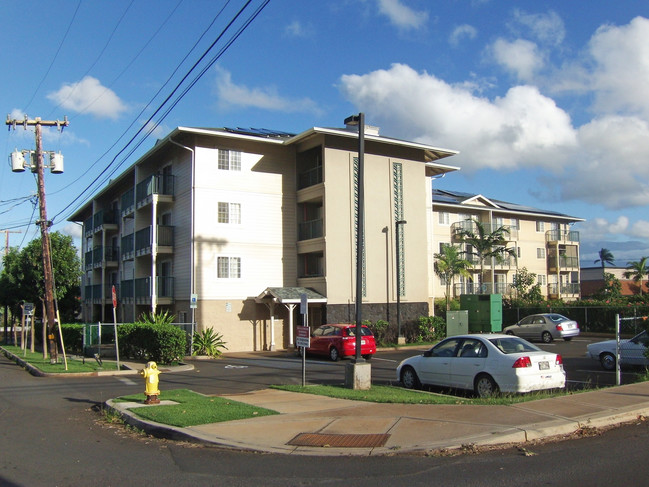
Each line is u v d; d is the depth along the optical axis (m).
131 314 35.94
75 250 35.47
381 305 31.11
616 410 9.47
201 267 29.27
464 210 48.34
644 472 6.55
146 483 6.63
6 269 38.69
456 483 6.31
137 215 35.22
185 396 12.62
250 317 30.28
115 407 11.26
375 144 31.83
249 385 16.14
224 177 30.30
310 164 32.84
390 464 7.13
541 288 52.50
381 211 31.61
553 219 54.53
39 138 24.23
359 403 11.02
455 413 9.53
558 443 7.95
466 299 35.78
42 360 26.22
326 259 29.66
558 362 12.51
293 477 6.72
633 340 17.27
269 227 31.41
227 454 7.85
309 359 25.00
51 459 7.87
